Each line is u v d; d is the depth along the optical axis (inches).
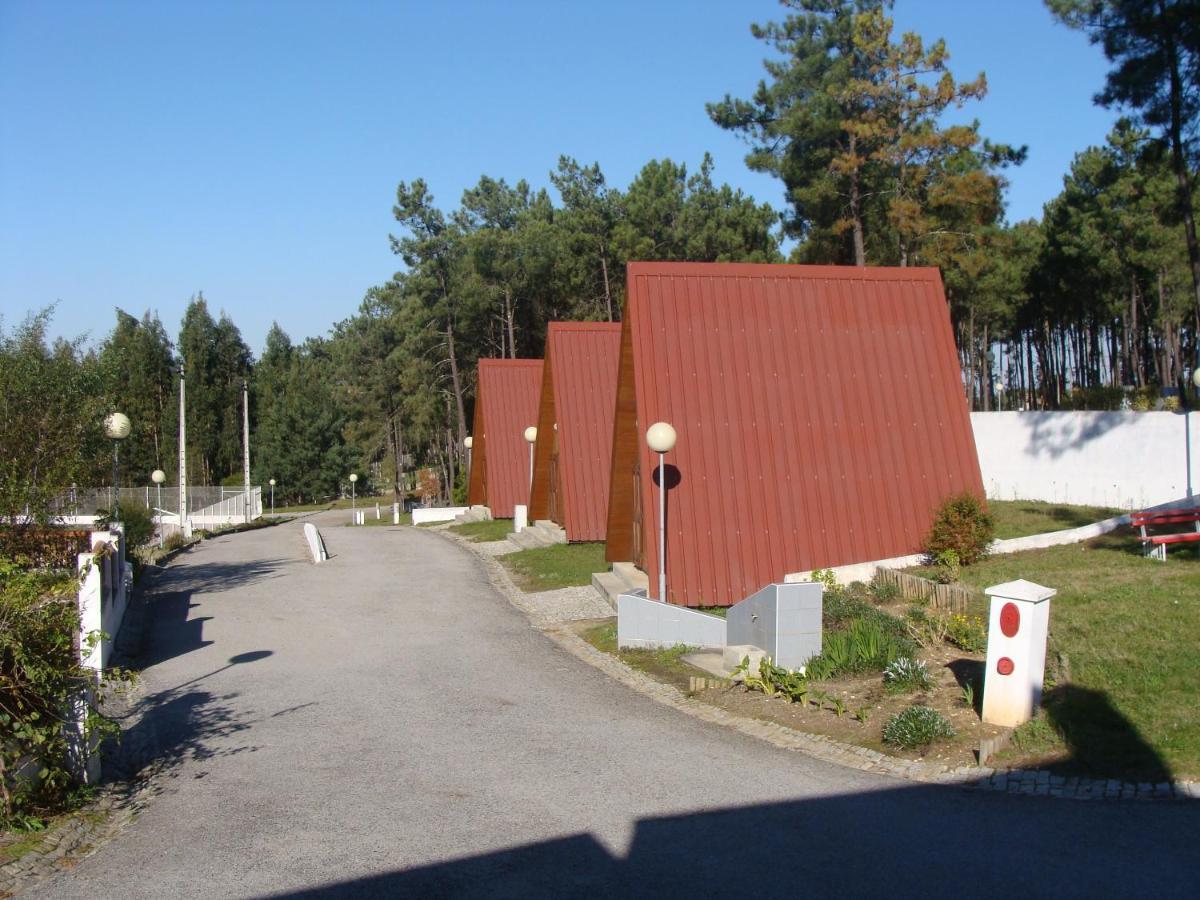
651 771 336.2
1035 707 352.8
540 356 2251.5
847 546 695.1
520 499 1389.0
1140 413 861.2
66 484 616.4
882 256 1343.5
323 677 504.4
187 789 328.5
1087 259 1685.5
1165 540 580.7
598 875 245.1
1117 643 396.2
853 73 1211.9
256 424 3334.2
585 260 1915.6
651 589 659.4
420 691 471.5
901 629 486.6
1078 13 805.2
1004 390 2623.0
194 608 725.3
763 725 395.2
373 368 2706.7
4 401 611.8
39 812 299.3
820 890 232.7
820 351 752.3
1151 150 869.8
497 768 342.6
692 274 758.5
